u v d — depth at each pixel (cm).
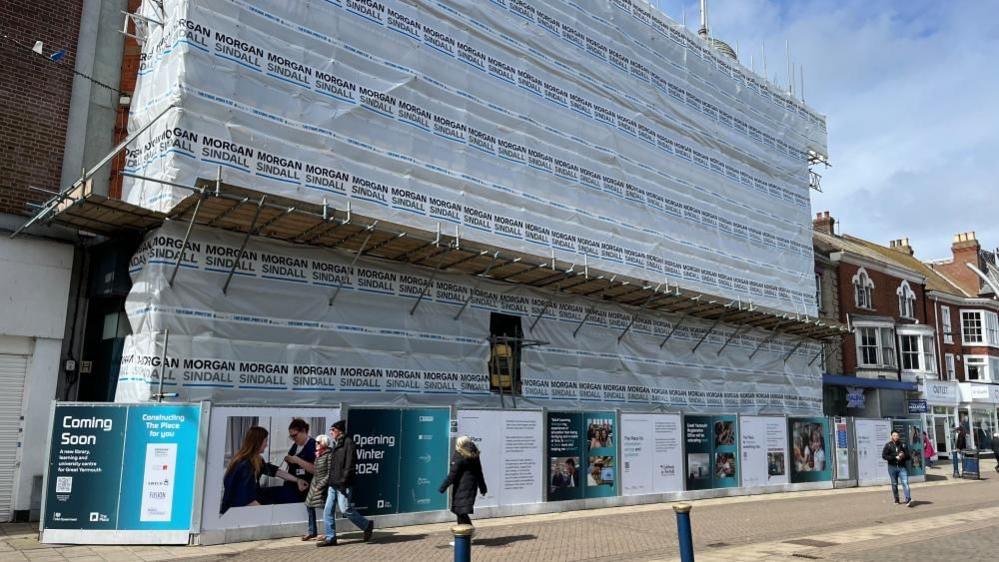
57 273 1142
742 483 1669
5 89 1127
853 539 1076
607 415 1425
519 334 1596
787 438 1809
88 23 1233
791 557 915
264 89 1223
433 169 1449
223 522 944
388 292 1365
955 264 4391
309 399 1220
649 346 1892
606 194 1839
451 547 939
